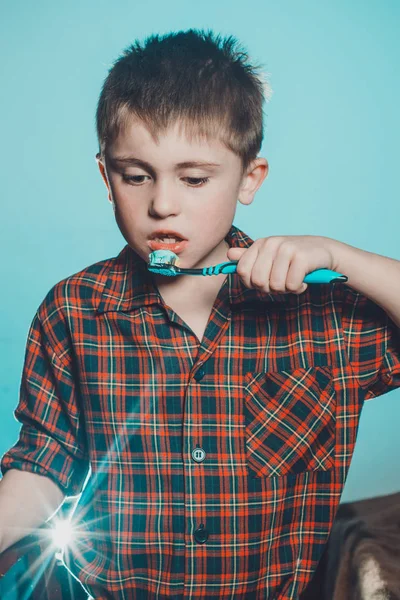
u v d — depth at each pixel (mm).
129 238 770
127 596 854
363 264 772
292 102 2299
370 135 2332
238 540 834
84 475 934
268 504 838
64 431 911
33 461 897
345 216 2328
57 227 2342
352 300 854
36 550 881
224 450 835
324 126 2307
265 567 845
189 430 835
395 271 783
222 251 864
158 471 846
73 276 915
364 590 935
